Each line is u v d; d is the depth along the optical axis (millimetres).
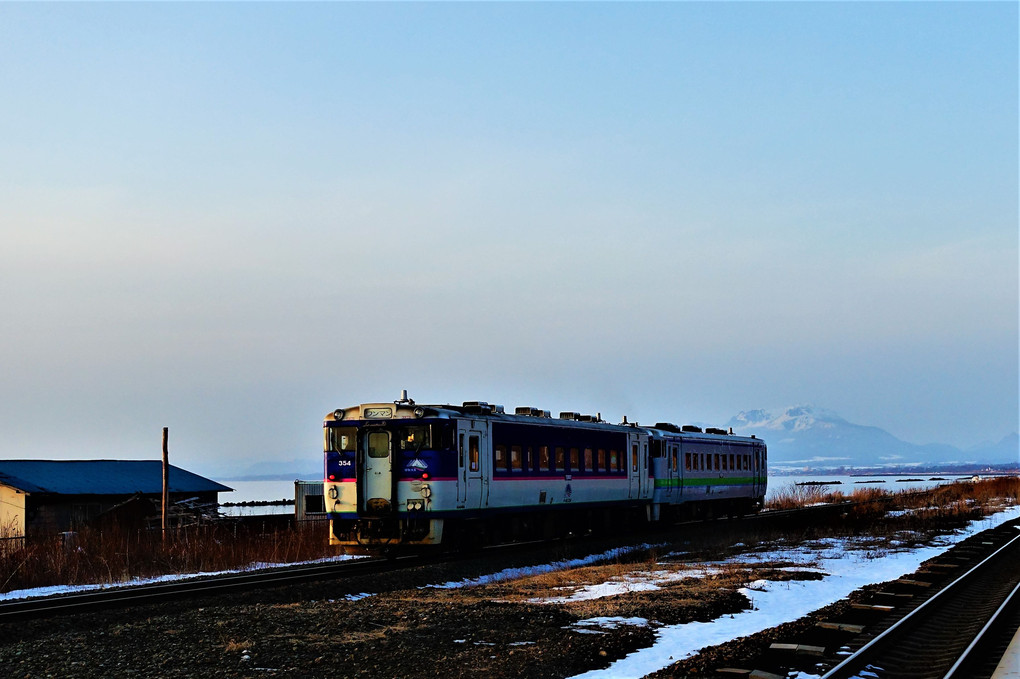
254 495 172750
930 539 31750
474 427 25547
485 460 25891
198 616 15180
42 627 14703
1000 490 70500
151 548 25297
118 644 13180
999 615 14812
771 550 28406
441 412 24453
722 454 43312
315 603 16859
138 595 17953
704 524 38625
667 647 13078
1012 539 31156
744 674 10961
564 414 32625
